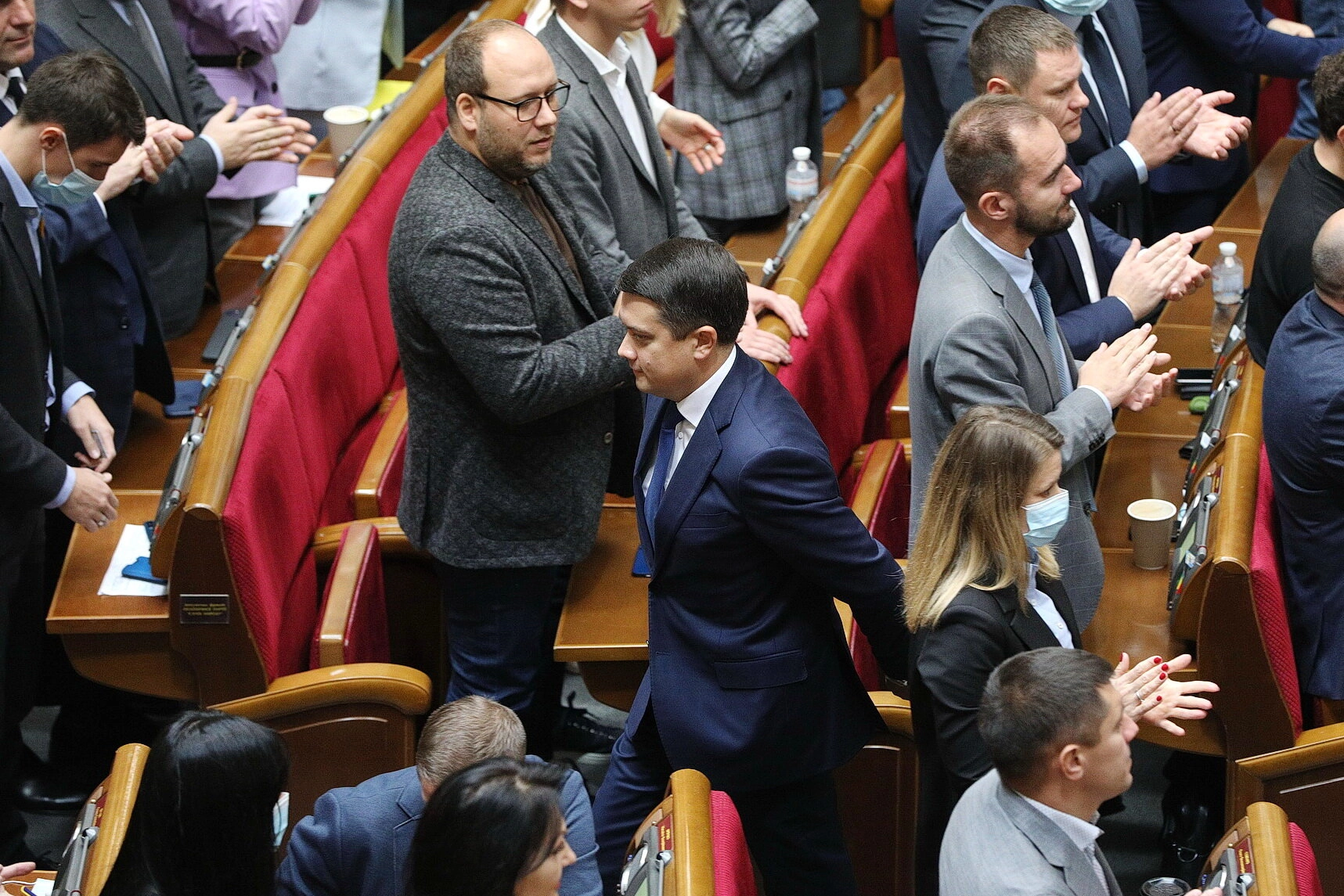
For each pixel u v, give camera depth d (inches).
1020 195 337.7
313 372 460.8
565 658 392.5
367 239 514.9
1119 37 478.9
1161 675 293.3
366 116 598.2
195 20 550.0
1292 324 368.2
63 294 431.2
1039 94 389.1
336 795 285.7
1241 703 366.6
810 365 458.3
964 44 472.7
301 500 431.8
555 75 357.4
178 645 379.6
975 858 245.9
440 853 218.8
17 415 383.2
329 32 674.8
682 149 481.7
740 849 278.7
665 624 333.4
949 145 345.1
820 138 619.8
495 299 351.9
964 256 350.3
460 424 374.6
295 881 281.6
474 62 348.5
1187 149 463.2
